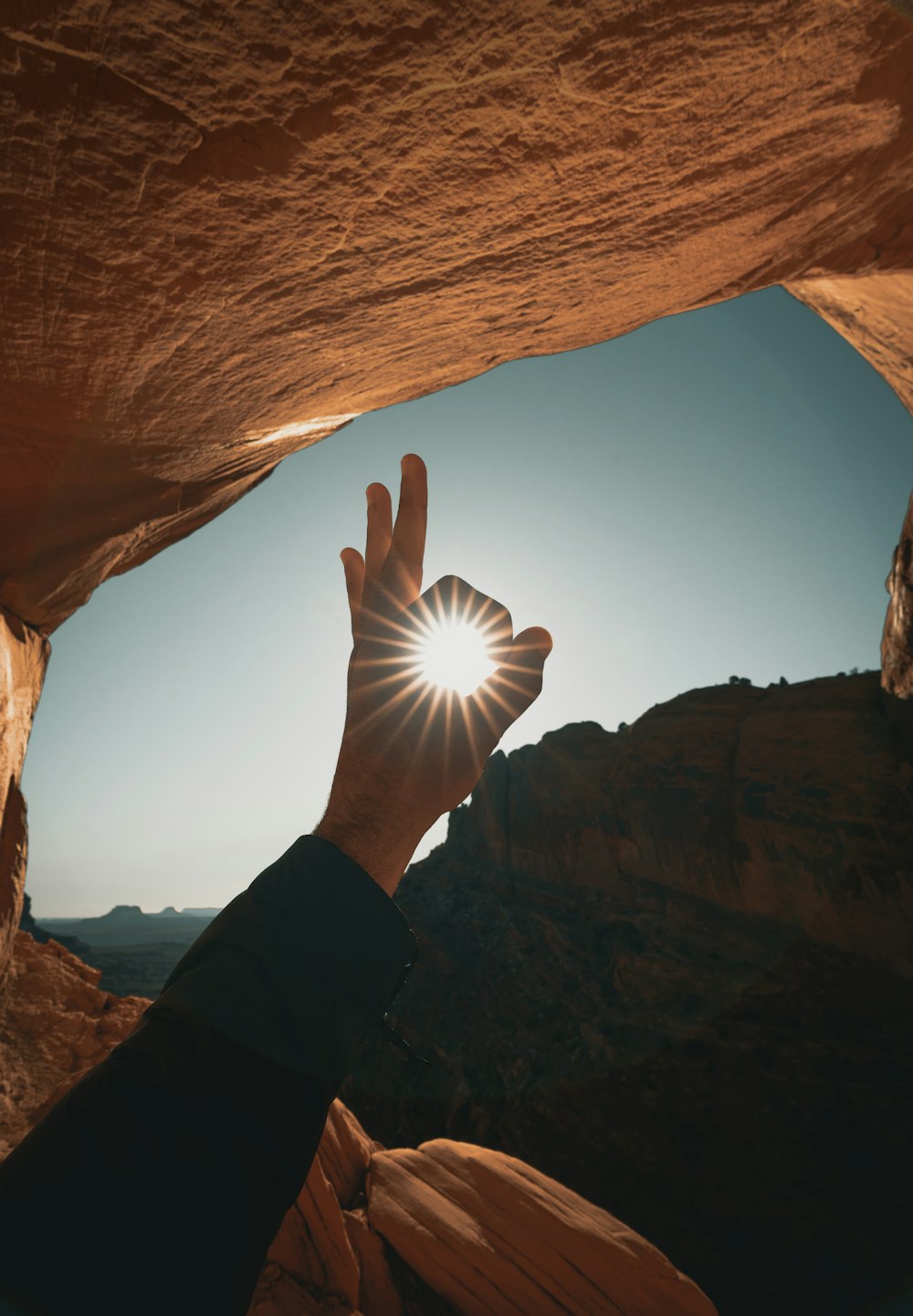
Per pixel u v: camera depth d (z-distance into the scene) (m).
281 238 0.89
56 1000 3.33
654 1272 1.79
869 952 22.94
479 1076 27.34
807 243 1.88
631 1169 20.61
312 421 1.96
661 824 32.47
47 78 0.60
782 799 26.88
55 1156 0.27
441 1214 1.88
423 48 0.65
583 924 33.06
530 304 1.49
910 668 19.00
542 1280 1.72
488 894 40.19
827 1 0.79
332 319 1.18
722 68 0.83
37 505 1.64
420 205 0.91
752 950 26.14
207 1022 0.30
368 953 0.34
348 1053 0.32
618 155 0.95
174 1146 0.28
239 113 0.67
